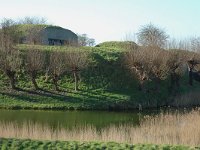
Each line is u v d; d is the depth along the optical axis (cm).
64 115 4300
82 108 4800
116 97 5250
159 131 2606
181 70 6191
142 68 5562
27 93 4997
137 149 2136
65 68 5312
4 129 2578
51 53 5562
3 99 4778
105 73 5691
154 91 5734
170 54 5875
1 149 2053
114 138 2466
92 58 5866
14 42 6059
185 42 6731
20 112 4369
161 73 5662
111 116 4388
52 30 7881
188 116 2972
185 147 2222
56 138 2447
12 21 8012
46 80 5338
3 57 5028
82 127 3266
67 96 5050
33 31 7425
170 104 5481
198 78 7125
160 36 8725
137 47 6238
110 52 6162
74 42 7344
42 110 4600
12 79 5066
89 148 2139
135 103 5200
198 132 2489
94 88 5381
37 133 2512
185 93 5928
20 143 2164
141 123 3272
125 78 5728
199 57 6556
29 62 5119
